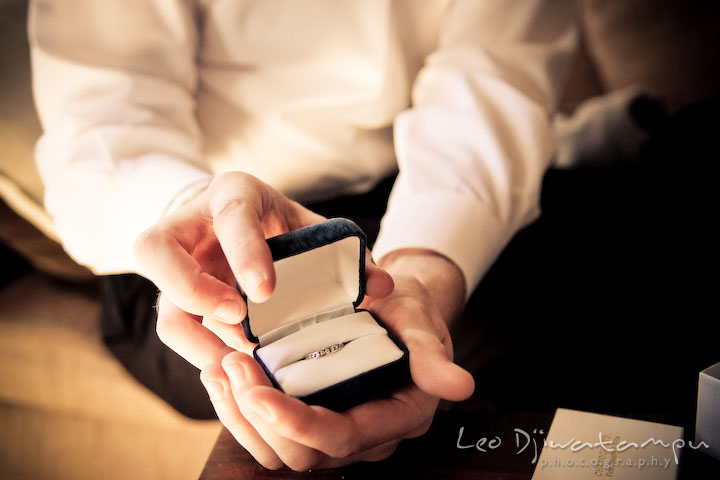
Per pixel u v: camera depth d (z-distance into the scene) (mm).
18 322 756
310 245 413
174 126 640
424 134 636
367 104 709
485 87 660
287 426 350
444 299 512
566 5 755
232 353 387
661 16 1188
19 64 761
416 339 408
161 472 703
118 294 685
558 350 580
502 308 611
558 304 615
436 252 540
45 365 727
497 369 572
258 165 734
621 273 637
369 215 731
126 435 711
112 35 641
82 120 606
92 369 706
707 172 741
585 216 702
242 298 413
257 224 391
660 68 1199
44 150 624
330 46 689
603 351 572
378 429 380
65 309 777
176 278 394
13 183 741
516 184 613
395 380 396
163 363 657
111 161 571
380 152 749
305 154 722
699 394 398
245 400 347
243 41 689
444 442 429
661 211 709
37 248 789
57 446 741
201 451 680
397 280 471
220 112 724
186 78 685
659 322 592
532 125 630
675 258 650
